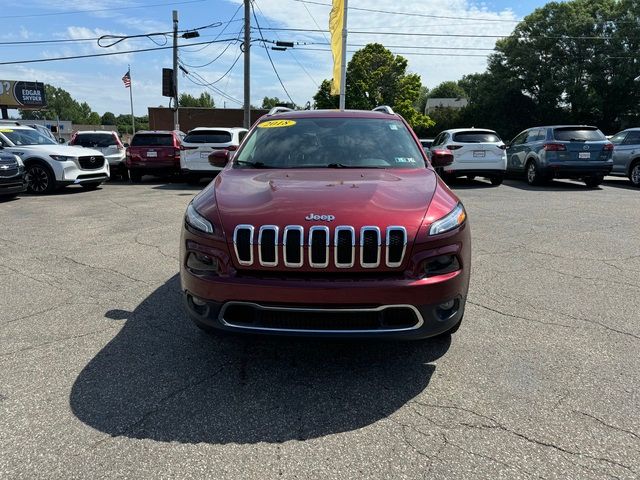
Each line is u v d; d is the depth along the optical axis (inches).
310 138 172.7
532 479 88.3
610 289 188.9
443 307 117.0
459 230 120.1
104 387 118.6
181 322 157.3
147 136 594.2
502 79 1956.2
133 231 291.6
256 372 127.0
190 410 109.8
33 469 90.4
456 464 92.3
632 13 1753.2
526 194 469.7
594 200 424.8
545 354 135.9
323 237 110.7
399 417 107.6
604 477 88.7
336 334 111.7
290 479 88.4
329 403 113.1
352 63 2112.5
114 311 165.9
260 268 113.0
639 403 111.7
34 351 136.8
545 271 211.9
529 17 1910.7
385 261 111.4
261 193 127.8
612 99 1766.7
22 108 1732.3
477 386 119.7
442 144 556.4
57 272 209.3
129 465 91.8
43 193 474.3
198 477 88.9
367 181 137.1
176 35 964.6
